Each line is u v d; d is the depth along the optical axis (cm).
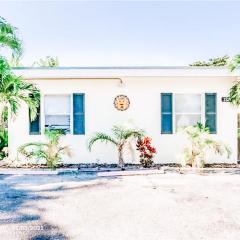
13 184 904
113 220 605
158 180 949
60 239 519
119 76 1208
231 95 1167
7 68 951
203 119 1246
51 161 1132
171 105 1248
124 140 1170
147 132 1247
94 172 1088
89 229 561
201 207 679
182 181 935
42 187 865
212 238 520
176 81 1249
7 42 942
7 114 1254
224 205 692
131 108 1247
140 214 638
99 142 1242
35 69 1189
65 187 863
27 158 1221
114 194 786
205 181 933
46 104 1248
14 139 1238
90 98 1245
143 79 1244
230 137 1248
